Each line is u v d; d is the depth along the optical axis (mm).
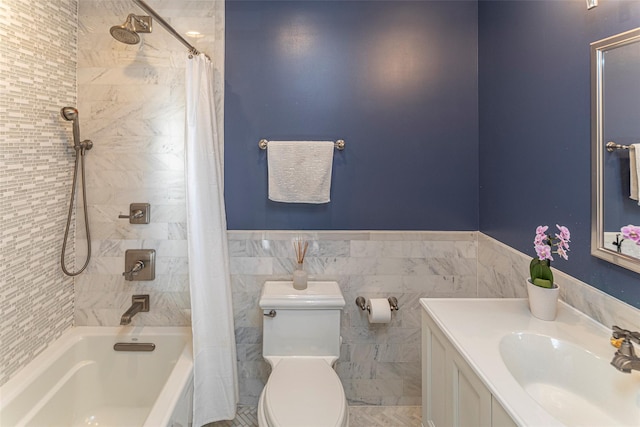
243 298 1864
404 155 1868
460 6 1855
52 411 1529
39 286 1585
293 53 1830
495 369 868
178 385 1438
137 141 1825
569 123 1211
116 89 1806
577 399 931
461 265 1891
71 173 1782
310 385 1415
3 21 1370
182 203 1847
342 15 1837
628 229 968
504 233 1625
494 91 1709
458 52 1859
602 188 1064
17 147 1446
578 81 1168
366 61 1844
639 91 936
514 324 1103
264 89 1828
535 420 702
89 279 1847
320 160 1764
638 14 949
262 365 1887
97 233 1837
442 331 1094
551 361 1001
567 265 1227
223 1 1810
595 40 1098
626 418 826
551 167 1305
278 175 1764
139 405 1771
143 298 1850
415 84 1856
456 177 1881
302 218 1866
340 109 1846
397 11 1844
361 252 1878
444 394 1109
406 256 1885
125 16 1781
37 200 1564
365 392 1916
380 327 1899
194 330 1568
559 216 1264
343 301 1659
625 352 831
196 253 1583
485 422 846
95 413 1735
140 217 1831
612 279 1039
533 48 1409
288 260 1861
